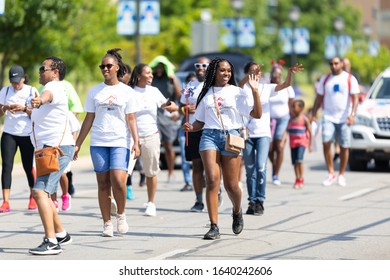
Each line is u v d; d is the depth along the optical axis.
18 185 38.34
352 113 37.06
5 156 29.81
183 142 35.91
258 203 28.98
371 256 21.97
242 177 41.50
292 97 36.50
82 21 74.88
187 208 30.80
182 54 94.44
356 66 109.81
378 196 33.91
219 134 23.67
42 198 22.12
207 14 82.88
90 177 42.22
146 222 27.52
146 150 28.41
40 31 63.44
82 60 77.38
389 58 110.25
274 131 36.91
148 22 61.62
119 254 22.23
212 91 23.77
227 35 97.06
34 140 22.36
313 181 39.56
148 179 28.83
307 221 27.59
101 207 24.64
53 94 22.05
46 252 22.14
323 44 194.00
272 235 25.02
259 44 159.62
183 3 114.12
